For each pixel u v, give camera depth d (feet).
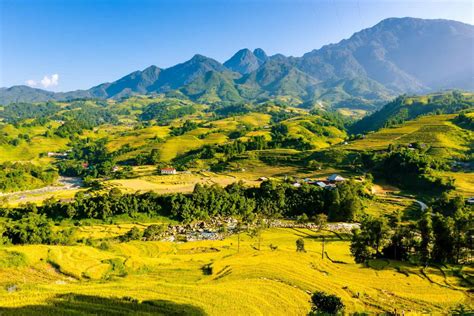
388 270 263.90
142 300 170.40
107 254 289.12
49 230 351.87
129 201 504.43
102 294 173.27
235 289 197.88
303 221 478.59
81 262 254.68
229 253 339.77
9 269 225.15
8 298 163.43
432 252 290.35
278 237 409.90
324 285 221.46
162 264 289.53
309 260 288.51
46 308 151.33
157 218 497.05
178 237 430.61
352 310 185.78
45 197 638.53
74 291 178.19
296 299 192.54
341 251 343.46
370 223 308.19
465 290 224.74
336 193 510.17
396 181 606.55
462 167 634.02
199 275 251.19
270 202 529.86
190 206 510.17
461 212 386.11
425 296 212.64
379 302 202.28
